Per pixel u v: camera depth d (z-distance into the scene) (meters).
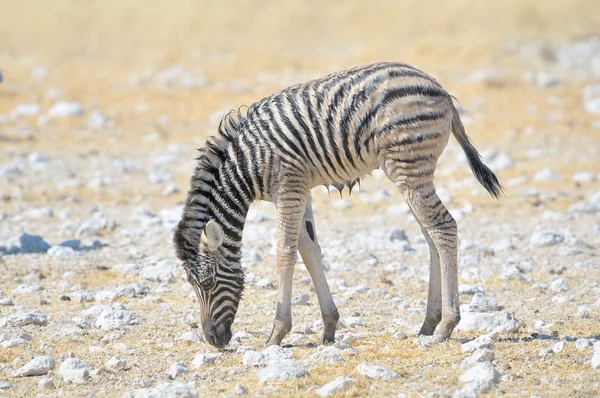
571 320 20.03
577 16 80.94
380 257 26.88
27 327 20.17
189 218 18.06
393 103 17.42
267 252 27.42
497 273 24.81
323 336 18.59
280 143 17.59
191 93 57.28
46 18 87.19
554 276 24.58
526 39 70.94
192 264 17.91
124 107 53.25
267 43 80.62
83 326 20.22
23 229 30.69
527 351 17.17
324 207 34.25
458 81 59.19
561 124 49.16
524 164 41.03
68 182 37.44
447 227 17.73
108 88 59.31
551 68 64.00
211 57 73.00
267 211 33.62
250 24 86.00
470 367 16.05
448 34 78.56
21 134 46.09
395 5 86.19
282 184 17.64
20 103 53.19
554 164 41.09
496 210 33.12
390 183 38.53
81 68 68.06
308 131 17.55
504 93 56.22
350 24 85.06
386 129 17.42
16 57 74.12
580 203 33.16
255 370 16.58
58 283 24.41
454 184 37.47
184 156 42.84
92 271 25.48
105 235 30.00
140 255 27.05
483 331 18.98
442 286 17.94
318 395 14.84
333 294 22.98
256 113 18.02
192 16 86.38
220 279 17.88
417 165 17.59
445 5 83.88
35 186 37.06
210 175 18.14
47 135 46.38
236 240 18.05
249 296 22.97
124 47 80.00
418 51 67.62
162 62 70.44
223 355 17.58
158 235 29.83
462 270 25.09
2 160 40.75
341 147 17.59
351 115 17.47
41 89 58.22
